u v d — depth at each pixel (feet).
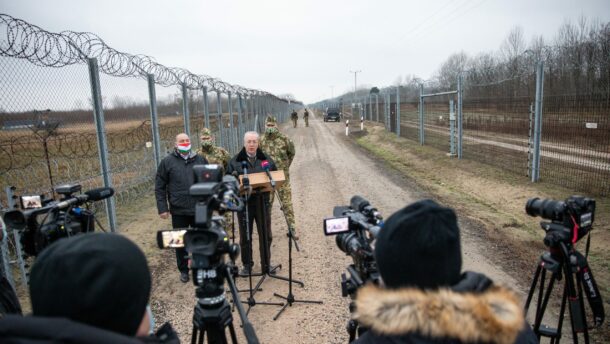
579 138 28.91
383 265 4.25
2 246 14.37
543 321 12.91
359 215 7.59
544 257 9.26
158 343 4.00
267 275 17.06
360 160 52.85
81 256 3.40
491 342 3.68
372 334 4.20
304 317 13.73
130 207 28.99
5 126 16.80
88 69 19.80
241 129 52.65
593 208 8.86
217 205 7.41
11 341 3.00
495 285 4.38
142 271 3.73
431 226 4.00
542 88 30.35
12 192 14.94
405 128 69.92
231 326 7.75
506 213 25.62
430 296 3.84
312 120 183.73
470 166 40.16
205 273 7.23
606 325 12.39
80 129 21.52
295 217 26.16
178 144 16.49
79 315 3.29
